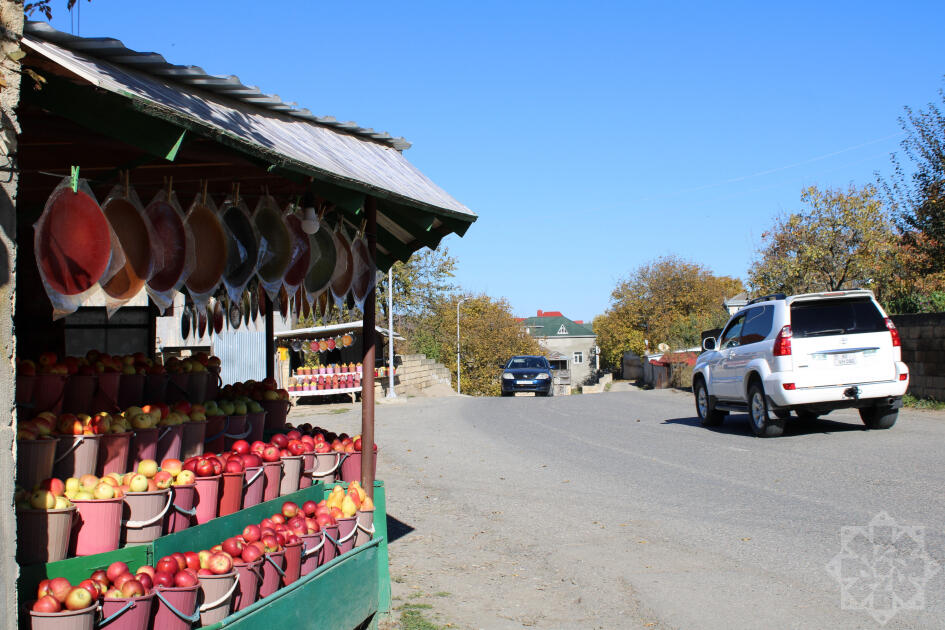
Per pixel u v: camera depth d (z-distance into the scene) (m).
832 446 11.93
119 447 4.18
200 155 4.79
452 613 5.68
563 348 114.62
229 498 4.75
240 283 5.24
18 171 3.12
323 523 5.15
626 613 5.52
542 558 7.03
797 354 12.65
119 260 3.88
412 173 7.12
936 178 20.06
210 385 5.93
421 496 10.09
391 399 26.22
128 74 4.08
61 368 4.52
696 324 43.19
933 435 12.32
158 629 3.62
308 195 5.64
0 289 3.00
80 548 3.68
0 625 2.91
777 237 29.72
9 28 3.06
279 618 4.27
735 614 5.36
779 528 7.49
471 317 67.62
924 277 22.19
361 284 6.29
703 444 13.27
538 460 12.61
